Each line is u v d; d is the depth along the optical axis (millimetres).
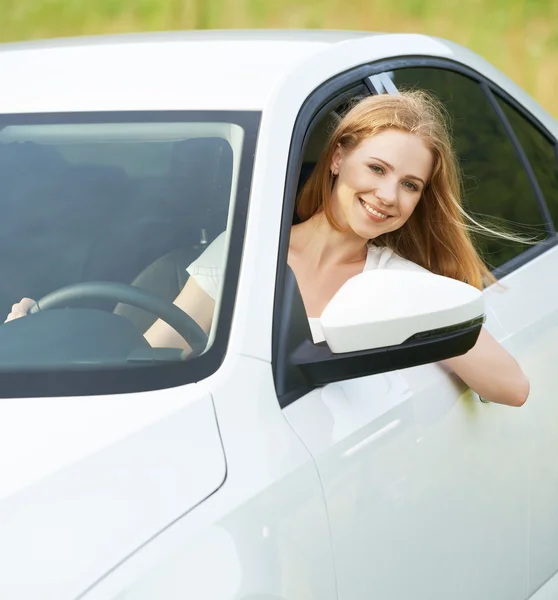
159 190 3752
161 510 2883
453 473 3883
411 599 3605
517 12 15633
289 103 3811
